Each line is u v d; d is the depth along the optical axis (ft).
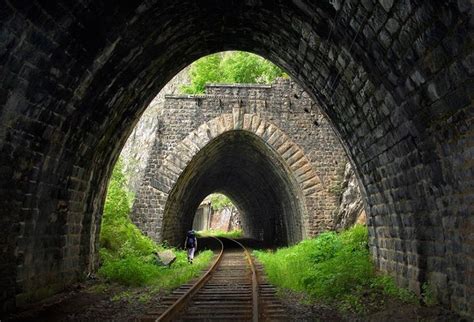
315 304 26.45
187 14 29.07
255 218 135.85
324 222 66.28
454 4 14.98
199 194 113.19
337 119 34.55
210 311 24.82
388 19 19.34
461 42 15.96
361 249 41.93
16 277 24.06
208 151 74.54
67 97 25.22
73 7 20.70
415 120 22.41
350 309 24.52
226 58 128.26
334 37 25.27
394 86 22.81
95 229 38.63
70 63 23.56
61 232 30.25
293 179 69.67
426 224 24.77
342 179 67.77
